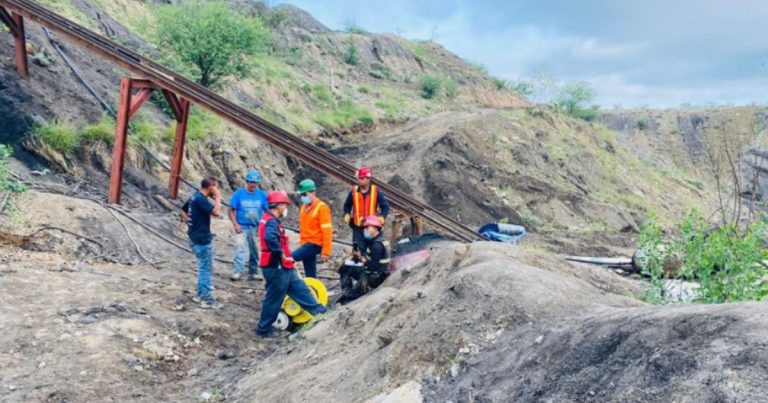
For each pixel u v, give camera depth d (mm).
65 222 10227
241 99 26766
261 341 7699
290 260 7766
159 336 7215
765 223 5113
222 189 17531
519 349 3975
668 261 5809
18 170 11719
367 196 8852
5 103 12805
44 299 7684
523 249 6633
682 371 2734
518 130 34125
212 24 22469
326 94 34812
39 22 12859
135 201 13148
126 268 9719
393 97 43281
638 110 76125
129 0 28203
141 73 12422
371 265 8383
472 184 24328
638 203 33500
